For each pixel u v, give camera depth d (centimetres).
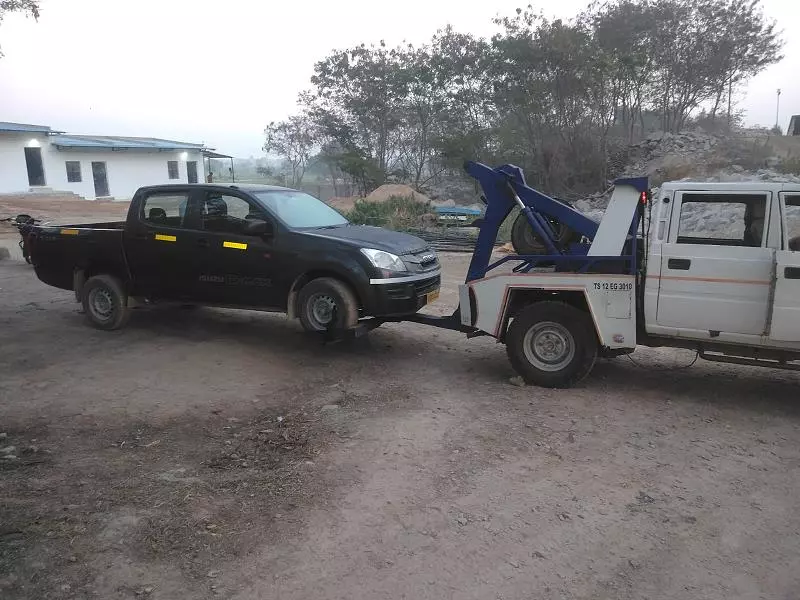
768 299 524
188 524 368
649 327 575
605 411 551
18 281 1199
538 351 612
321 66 3641
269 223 714
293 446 482
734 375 657
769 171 2492
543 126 3155
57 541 346
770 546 352
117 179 3534
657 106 3578
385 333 829
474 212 2272
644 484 421
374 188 3619
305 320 692
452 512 386
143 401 575
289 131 4238
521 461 454
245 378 643
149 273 789
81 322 873
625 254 595
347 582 319
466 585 317
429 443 486
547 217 671
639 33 3262
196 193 764
